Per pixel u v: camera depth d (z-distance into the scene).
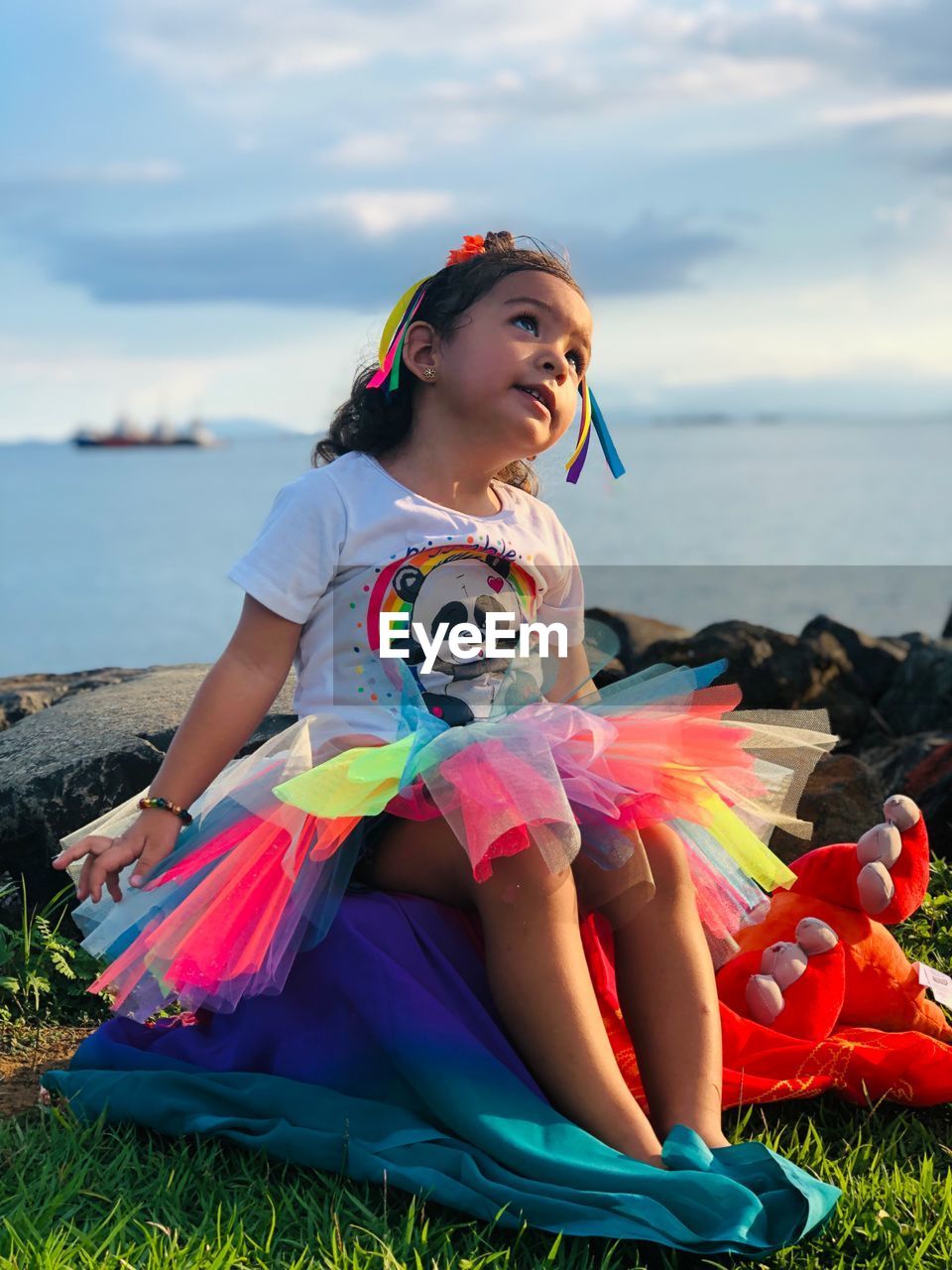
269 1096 2.58
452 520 2.96
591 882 2.62
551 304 2.96
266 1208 2.35
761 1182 2.33
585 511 51.78
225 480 129.00
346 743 2.78
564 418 3.01
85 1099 2.67
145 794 2.77
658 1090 2.55
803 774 3.08
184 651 23.78
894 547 37.22
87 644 24.77
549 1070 2.49
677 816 2.75
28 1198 2.32
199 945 2.56
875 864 3.12
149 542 51.44
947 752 5.30
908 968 3.19
